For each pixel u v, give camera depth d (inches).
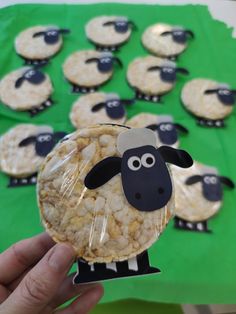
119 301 13.1
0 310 7.9
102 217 8.0
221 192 13.8
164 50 18.9
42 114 16.3
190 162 8.4
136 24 20.2
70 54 18.6
